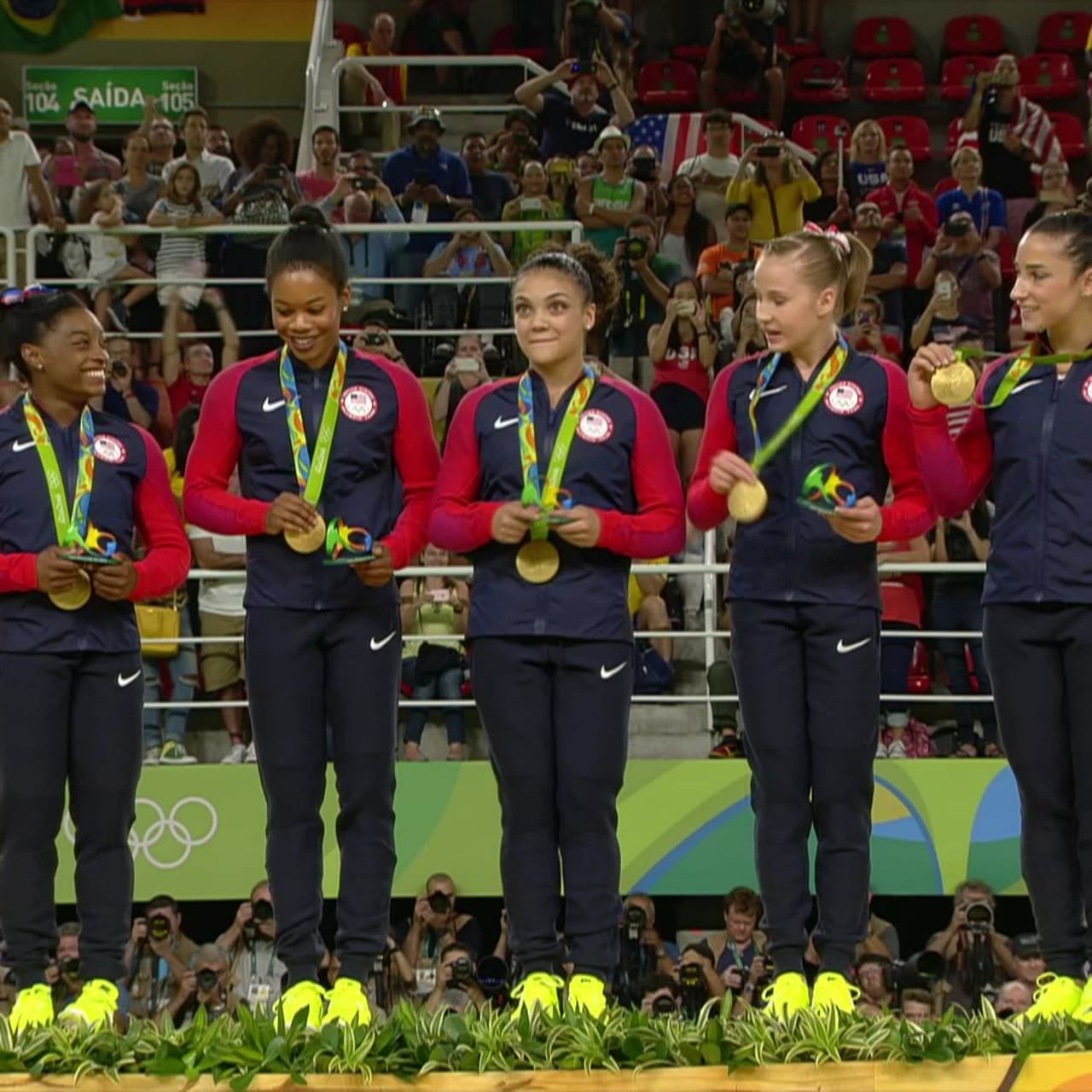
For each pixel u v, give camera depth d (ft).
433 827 110.93
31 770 58.80
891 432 59.36
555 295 58.95
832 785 58.29
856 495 58.03
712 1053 50.34
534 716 58.08
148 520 62.44
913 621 116.98
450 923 108.17
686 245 160.86
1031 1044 50.67
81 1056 50.72
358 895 58.08
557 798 58.44
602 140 156.87
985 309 153.38
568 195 161.79
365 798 58.44
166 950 106.93
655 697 111.65
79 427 61.57
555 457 58.85
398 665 59.82
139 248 145.89
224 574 108.58
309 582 58.39
